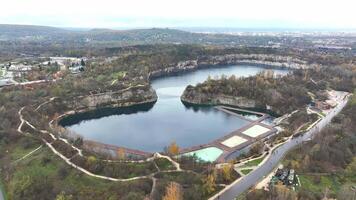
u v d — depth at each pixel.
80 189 197.25
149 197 180.38
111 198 184.00
